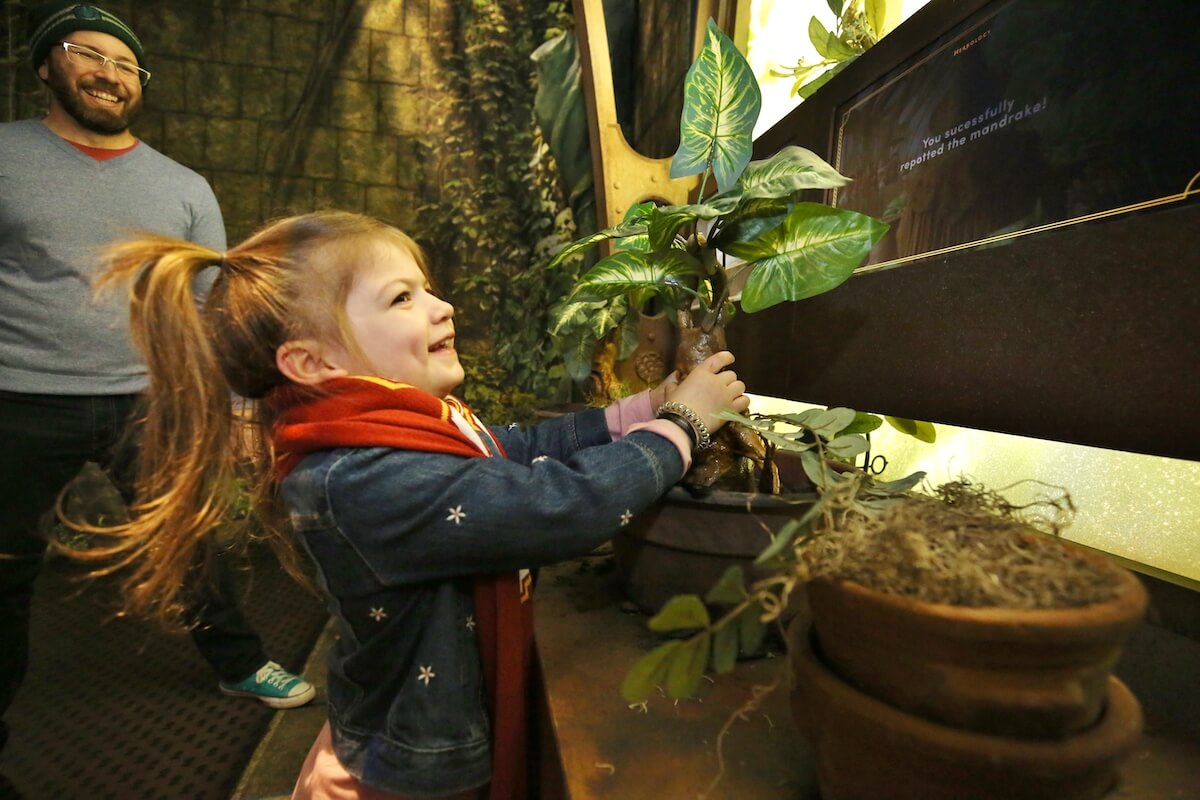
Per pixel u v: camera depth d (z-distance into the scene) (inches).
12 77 105.7
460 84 123.1
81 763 49.3
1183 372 19.5
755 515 24.3
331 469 23.0
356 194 123.1
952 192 30.1
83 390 49.6
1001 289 26.3
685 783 19.0
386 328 25.4
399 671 24.5
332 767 26.5
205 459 24.4
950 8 29.6
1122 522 26.2
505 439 32.3
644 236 32.5
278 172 119.8
